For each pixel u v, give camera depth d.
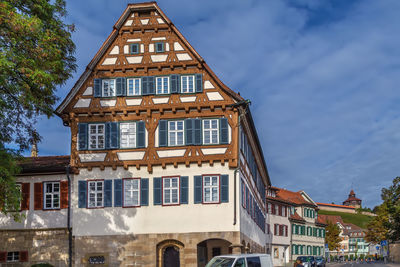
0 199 21.77
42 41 22.70
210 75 29.81
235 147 28.70
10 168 21.61
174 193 28.84
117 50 30.80
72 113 30.12
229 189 28.41
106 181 29.47
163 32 30.77
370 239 86.69
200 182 28.66
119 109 29.97
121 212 29.06
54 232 29.77
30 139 24.50
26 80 22.41
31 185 30.42
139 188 29.16
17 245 29.84
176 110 29.64
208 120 29.36
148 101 29.94
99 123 30.12
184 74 30.06
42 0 23.45
